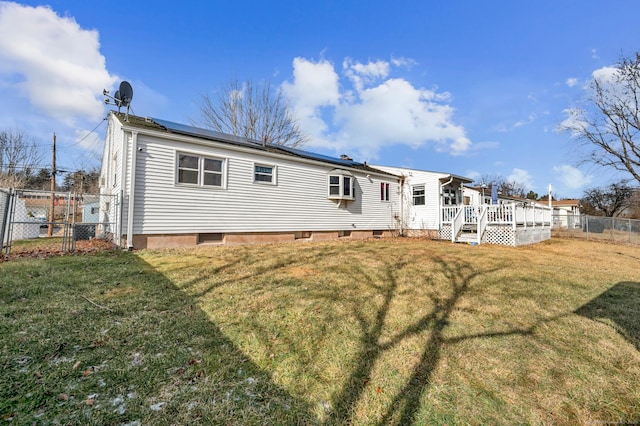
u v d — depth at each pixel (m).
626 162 19.95
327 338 2.84
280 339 2.78
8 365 2.14
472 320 3.41
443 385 2.13
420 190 15.74
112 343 2.55
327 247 9.48
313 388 2.05
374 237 14.58
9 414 1.65
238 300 3.83
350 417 1.77
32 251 6.96
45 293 3.77
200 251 7.70
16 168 25.50
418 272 5.91
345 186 13.12
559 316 3.61
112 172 10.06
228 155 9.47
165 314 3.26
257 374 2.20
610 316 3.65
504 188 51.22
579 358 2.57
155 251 7.42
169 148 8.33
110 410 1.74
